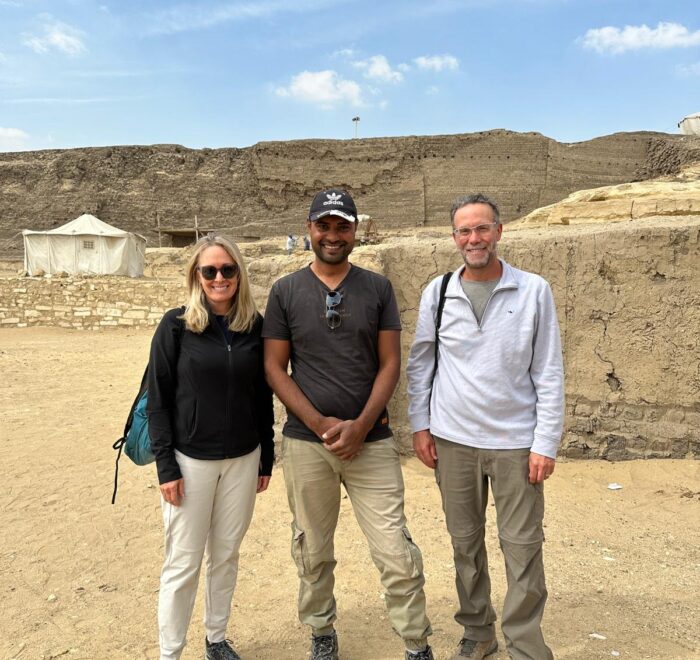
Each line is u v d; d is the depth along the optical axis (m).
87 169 53.97
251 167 53.97
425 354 2.85
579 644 2.84
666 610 3.13
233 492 2.70
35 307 19.34
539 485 2.56
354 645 2.92
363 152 52.62
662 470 4.96
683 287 5.00
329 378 2.60
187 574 2.63
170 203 53.94
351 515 4.55
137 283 19.03
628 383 5.20
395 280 5.54
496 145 51.06
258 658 2.86
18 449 6.30
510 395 2.56
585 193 11.89
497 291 2.58
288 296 2.67
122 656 2.85
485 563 2.77
